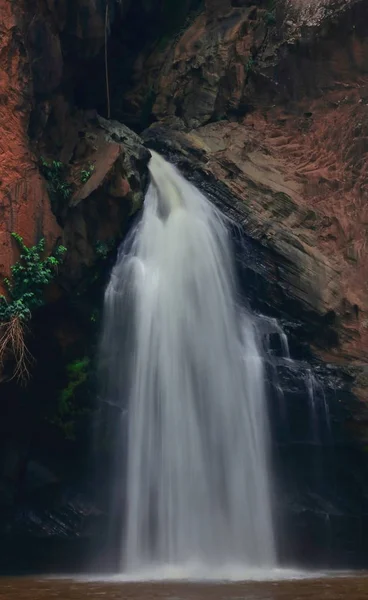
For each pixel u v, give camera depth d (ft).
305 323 72.90
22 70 62.44
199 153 80.28
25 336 61.21
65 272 63.05
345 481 69.31
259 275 73.36
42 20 64.49
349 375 69.00
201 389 65.31
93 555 63.41
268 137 85.81
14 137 61.31
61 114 68.03
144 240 68.69
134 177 68.54
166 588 48.60
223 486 63.52
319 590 47.42
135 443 63.16
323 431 67.56
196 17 96.58
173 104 91.61
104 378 64.49
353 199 81.76
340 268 76.43
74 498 64.64
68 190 65.36
